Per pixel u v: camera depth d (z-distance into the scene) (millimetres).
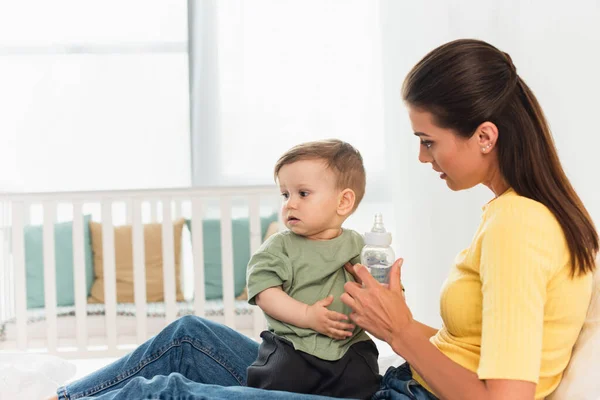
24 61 4793
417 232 4078
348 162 1612
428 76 1350
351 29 4832
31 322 3615
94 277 3934
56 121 4816
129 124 4852
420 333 1290
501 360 1188
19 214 3469
